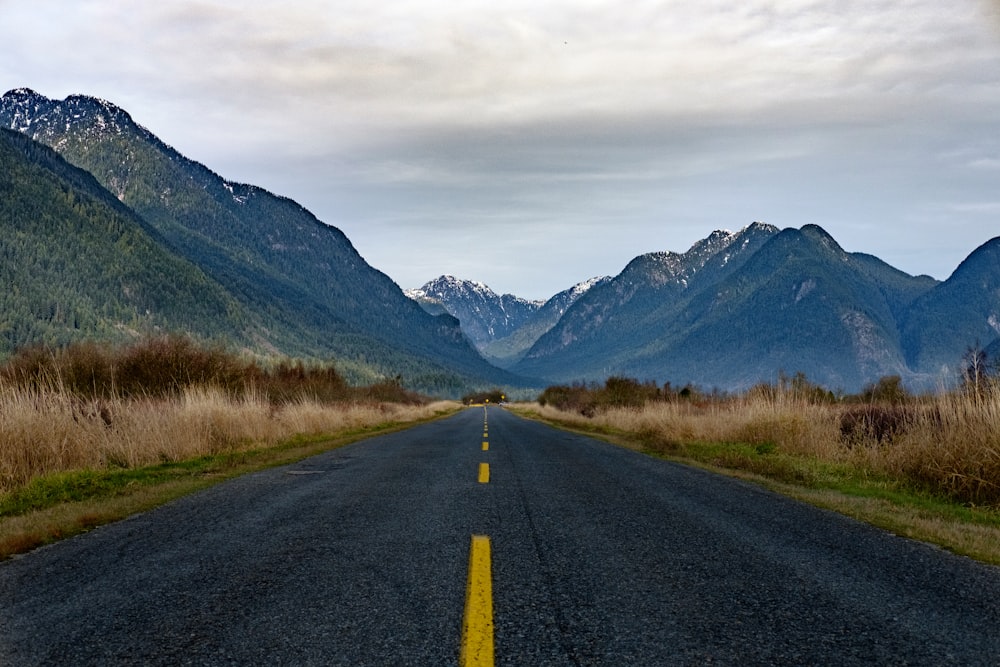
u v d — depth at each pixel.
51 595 4.34
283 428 19.52
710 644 3.49
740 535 6.19
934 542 6.07
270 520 6.87
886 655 3.37
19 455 10.66
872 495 9.62
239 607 4.08
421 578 4.71
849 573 4.91
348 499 8.16
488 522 6.70
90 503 8.04
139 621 3.83
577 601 4.20
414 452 14.80
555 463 12.30
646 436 19.56
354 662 3.24
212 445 15.35
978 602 4.25
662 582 4.63
